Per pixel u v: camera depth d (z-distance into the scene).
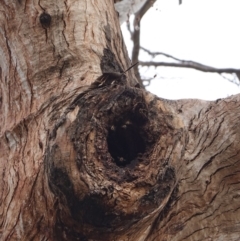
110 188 0.70
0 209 0.86
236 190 0.94
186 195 0.92
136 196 0.71
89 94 0.77
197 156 0.94
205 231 0.93
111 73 0.80
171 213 0.91
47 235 0.80
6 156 0.93
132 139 0.77
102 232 0.73
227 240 0.93
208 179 0.93
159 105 0.78
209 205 0.93
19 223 0.83
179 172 0.80
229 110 0.95
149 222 0.79
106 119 0.75
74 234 0.75
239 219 0.94
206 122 0.95
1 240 0.83
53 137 0.75
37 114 0.93
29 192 0.83
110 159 0.73
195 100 0.99
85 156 0.71
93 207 0.70
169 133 0.76
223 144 0.93
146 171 0.73
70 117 0.74
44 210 0.80
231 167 0.93
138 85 0.85
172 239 0.91
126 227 0.73
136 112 0.76
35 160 0.86
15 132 0.94
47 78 1.00
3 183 0.89
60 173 0.71
